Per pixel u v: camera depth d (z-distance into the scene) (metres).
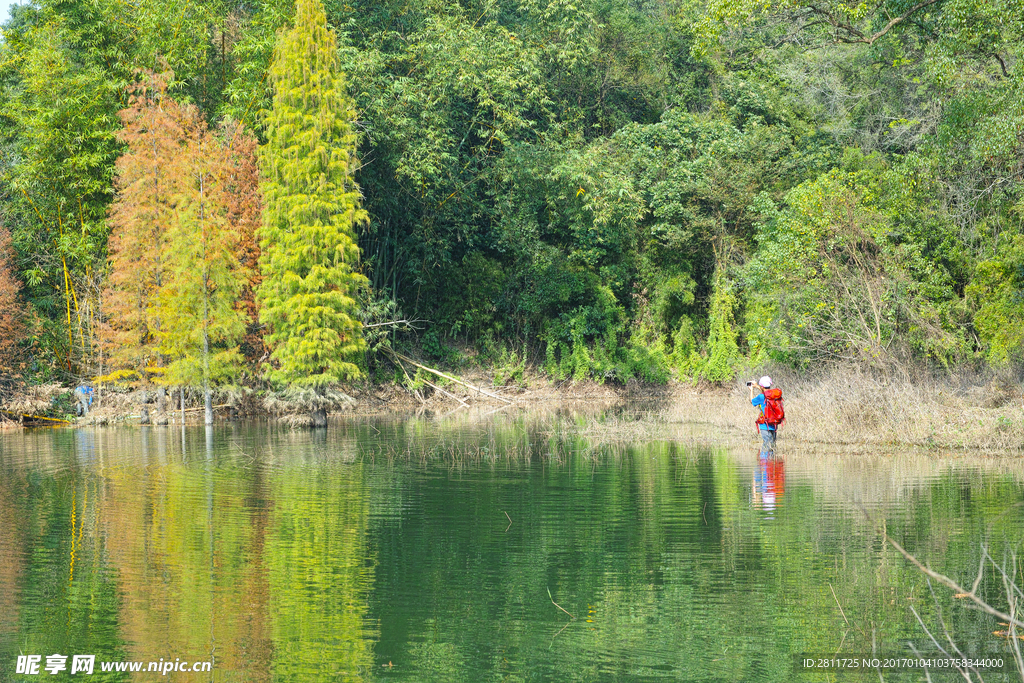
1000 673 7.69
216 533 12.76
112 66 35.31
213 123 36.66
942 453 20.11
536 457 21.00
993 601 9.40
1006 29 22.39
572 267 45.34
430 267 43.34
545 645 8.48
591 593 9.93
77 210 35.59
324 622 9.12
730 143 43.12
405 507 14.59
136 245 31.31
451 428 29.16
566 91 49.19
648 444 23.30
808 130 43.28
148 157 31.52
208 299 31.42
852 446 21.45
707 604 9.50
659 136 45.28
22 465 19.91
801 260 27.86
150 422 32.06
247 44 35.78
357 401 38.66
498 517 13.75
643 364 44.38
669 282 44.88
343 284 31.20
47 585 10.33
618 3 49.84
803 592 9.81
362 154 38.72
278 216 31.28
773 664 7.97
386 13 40.91
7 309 32.66
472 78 39.62
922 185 27.84
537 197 44.06
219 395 34.50
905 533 12.09
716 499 14.93
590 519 13.52
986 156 23.03
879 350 25.52
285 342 31.50
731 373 42.50
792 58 43.72
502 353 44.06
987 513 13.21
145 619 9.23
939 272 27.95
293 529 12.98
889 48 33.72
